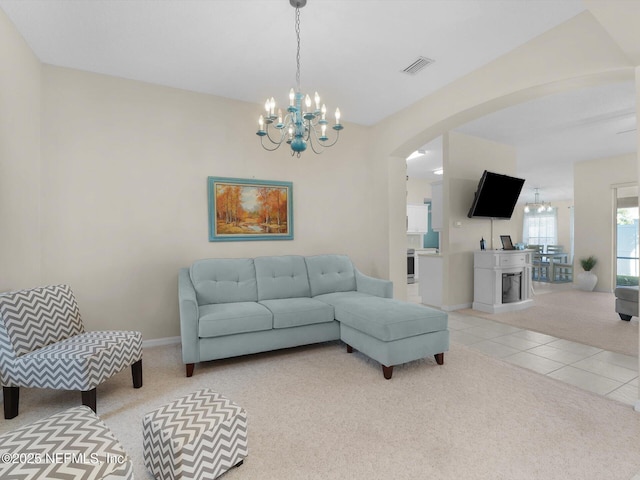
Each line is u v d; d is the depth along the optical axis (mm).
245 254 3791
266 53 2809
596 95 3604
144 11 2270
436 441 1770
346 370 2727
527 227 11602
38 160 2828
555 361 2930
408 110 3910
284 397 2270
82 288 3055
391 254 4316
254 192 3803
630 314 4199
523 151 6008
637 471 1537
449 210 4918
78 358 1953
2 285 2250
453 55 2855
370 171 4594
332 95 3627
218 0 2168
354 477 1511
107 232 3146
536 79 2623
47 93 2920
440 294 5180
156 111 3355
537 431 1856
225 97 3674
